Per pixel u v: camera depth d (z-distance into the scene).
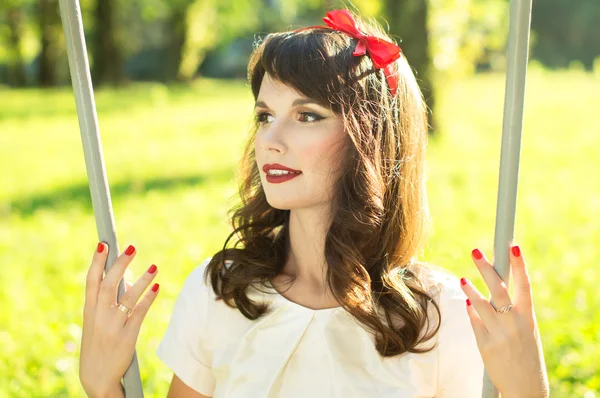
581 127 17.12
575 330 5.17
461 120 17.98
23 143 16.72
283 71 2.26
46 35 31.02
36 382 4.57
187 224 9.19
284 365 2.31
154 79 36.81
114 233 2.26
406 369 2.28
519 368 2.09
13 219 9.87
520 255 2.07
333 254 2.31
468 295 2.12
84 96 2.19
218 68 40.66
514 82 2.06
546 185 11.22
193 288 2.48
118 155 14.80
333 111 2.27
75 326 5.46
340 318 2.31
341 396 2.26
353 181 2.30
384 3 14.55
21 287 6.76
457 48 15.02
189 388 2.49
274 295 2.37
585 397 4.25
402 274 2.39
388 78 2.38
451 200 9.97
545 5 39.56
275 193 2.30
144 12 32.75
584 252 7.57
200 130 18.28
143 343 4.96
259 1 38.47
